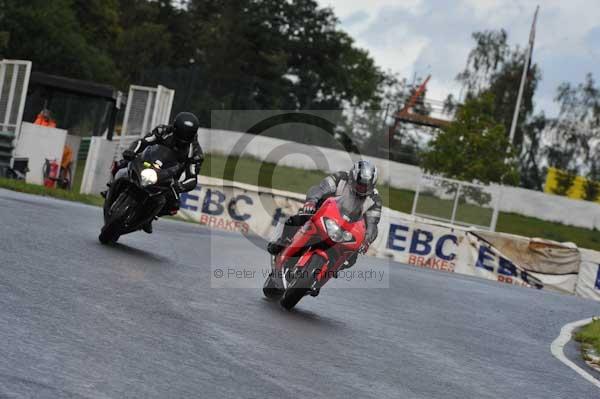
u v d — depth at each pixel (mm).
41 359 14266
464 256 61938
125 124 65875
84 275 22266
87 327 16984
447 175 126688
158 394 13602
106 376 14055
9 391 12398
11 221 29312
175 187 27641
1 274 20047
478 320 31688
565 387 20797
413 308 31547
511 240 61906
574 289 61531
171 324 18938
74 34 153375
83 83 66875
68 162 64750
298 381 16219
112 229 28266
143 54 182000
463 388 18500
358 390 16453
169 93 65688
